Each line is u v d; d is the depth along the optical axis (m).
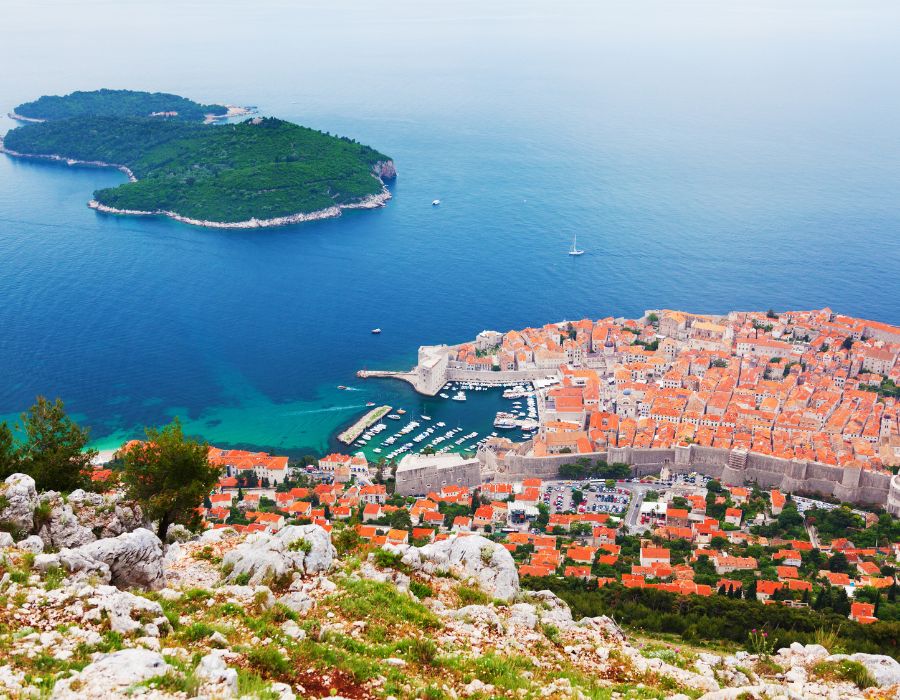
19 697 38.94
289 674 47.72
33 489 71.50
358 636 56.00
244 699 41.25
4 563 55.97
